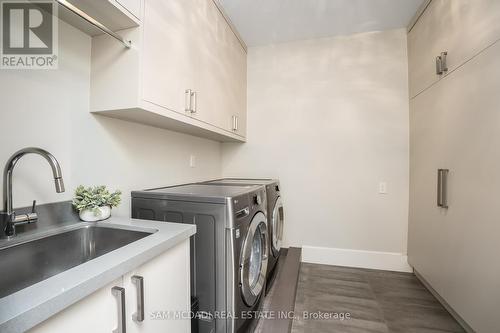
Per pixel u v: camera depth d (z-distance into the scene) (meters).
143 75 1.18
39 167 1.08
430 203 2.04
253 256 1.74
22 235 0.97
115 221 1.19
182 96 1.50
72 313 0.60
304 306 1.93
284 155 2.86
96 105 1.27
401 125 2.52
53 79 1.13
